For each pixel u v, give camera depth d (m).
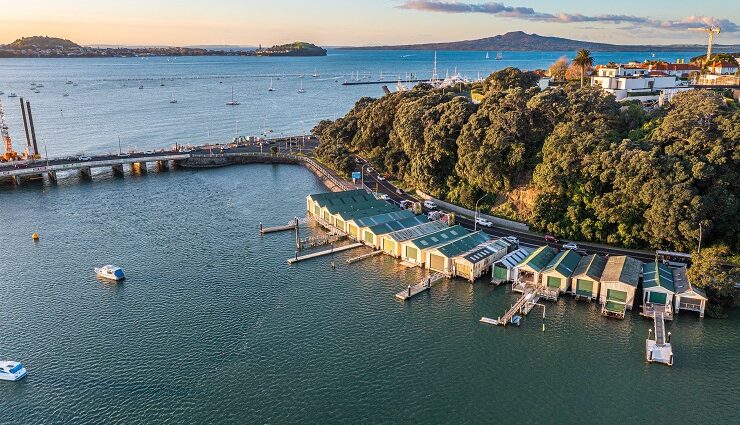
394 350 100.06
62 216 177.75
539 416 83.19
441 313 113.44
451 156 185.75
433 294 122.12
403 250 140.38
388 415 83.38
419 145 193.62
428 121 191.38
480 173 168.75
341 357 97.94
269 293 122.44
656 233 131.38
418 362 96.50
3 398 86.56
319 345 101.62
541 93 166.88
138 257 143.00
